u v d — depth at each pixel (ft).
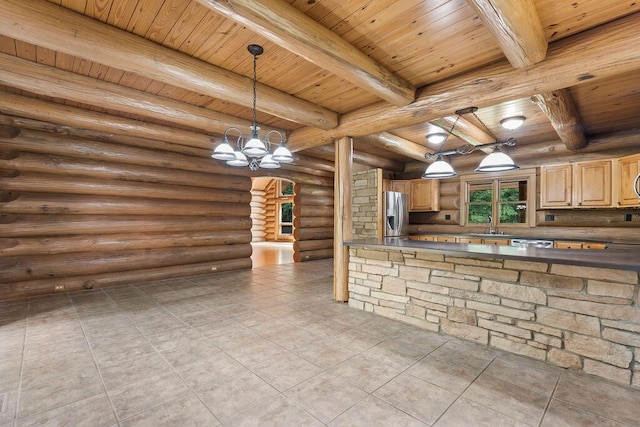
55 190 14.07
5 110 11.83
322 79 10.25
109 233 15.53
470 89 9.25
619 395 6.39
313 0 6.49
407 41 7.89
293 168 23.48
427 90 10.21
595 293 7.22
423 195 22.99
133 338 9.13
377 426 5.44
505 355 8.23
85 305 12.31
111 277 15.38
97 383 6.73
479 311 9.01
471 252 8.53
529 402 6.14
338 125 13.23
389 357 8.05
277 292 14.60
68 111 12.73
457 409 5.91
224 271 19.57
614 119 13.51
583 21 7.04
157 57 8.21
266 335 9.43
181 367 7.46
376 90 9.45
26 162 13.30
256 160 13.03
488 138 15.83
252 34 7.87
